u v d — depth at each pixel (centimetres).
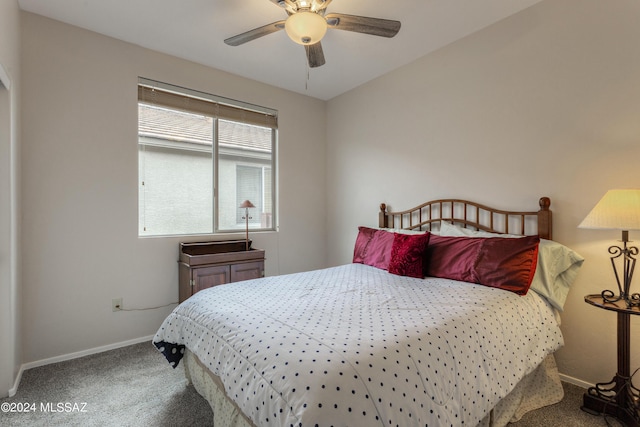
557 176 209
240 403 116
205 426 161
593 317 195
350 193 368
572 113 203
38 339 227
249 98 336
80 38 244
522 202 226
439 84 277
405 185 308
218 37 257
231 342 134
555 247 198
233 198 335
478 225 251
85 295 246
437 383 115
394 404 100
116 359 236
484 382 132
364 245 297
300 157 378
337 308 159
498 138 239
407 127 305
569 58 204
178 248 291
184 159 304
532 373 181
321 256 396
